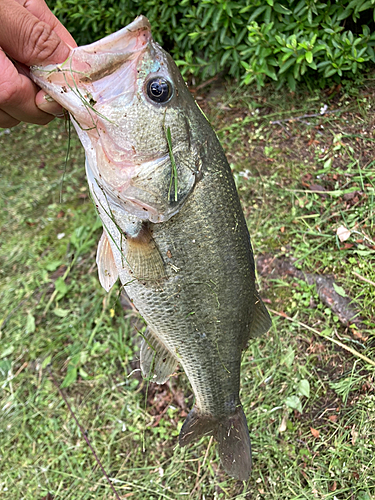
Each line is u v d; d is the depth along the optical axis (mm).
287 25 521
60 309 557
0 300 594
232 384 333
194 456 429
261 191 529
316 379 425
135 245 284
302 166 523
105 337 525
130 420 469
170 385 466
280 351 445
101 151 270
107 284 320
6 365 540
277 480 394
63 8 661
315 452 395
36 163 718
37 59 247
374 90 521
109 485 437
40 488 454
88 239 597
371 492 360
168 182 270
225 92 625
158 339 332
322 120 537
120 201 279
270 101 579
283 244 492
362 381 404
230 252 293
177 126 269
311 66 506
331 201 490
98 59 248
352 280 444
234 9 546
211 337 309
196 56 648
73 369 510
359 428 387
